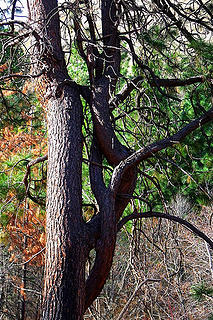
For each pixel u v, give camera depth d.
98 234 5.42
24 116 9.20
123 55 8.74
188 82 6.82
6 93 8.71
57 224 5.09
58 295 4.79
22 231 8.59
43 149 9.73
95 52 6.67
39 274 13.73
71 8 5.91
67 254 4.95
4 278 12.78
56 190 5.27
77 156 5.55
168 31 6.43
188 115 8.68
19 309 14.23
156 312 10.37
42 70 5.77
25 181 6.98
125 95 6.90
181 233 13.02
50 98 5.91
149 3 6.41
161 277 10.14
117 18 6.53
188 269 11.62
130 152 6.20
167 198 10.54
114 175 5.68
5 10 6.54
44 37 5.63
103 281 5.39
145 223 12.39
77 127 5.74
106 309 11.83
